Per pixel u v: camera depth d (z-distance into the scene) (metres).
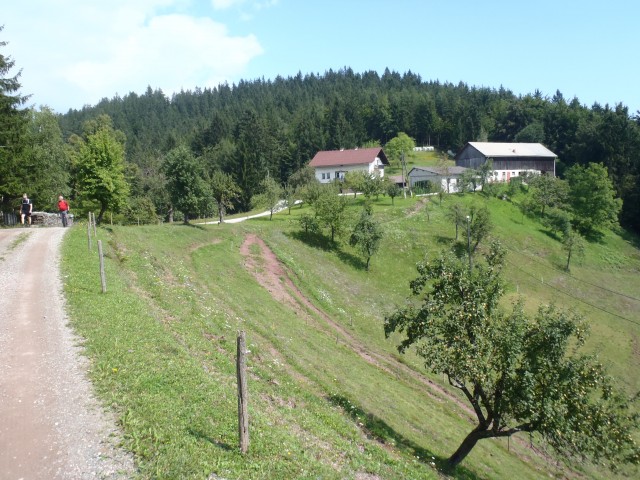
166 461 9.28
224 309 26.83
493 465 22.47
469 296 19.56
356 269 53.75
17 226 40.44
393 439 18.75
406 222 68.06
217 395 12.94
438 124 168.12
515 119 164.00
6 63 43.97
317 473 11.09
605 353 45.88
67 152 75.69
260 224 60.97
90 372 12.54
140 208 74.81
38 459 9.13
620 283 65.50
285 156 136.00
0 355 13.33
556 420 16.66
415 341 20.55
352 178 89.19
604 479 27.91
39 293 18.81
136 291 22.20
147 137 167.75
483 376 17.42
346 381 23.45
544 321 18.50
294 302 37.81
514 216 79.56
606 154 110.19
